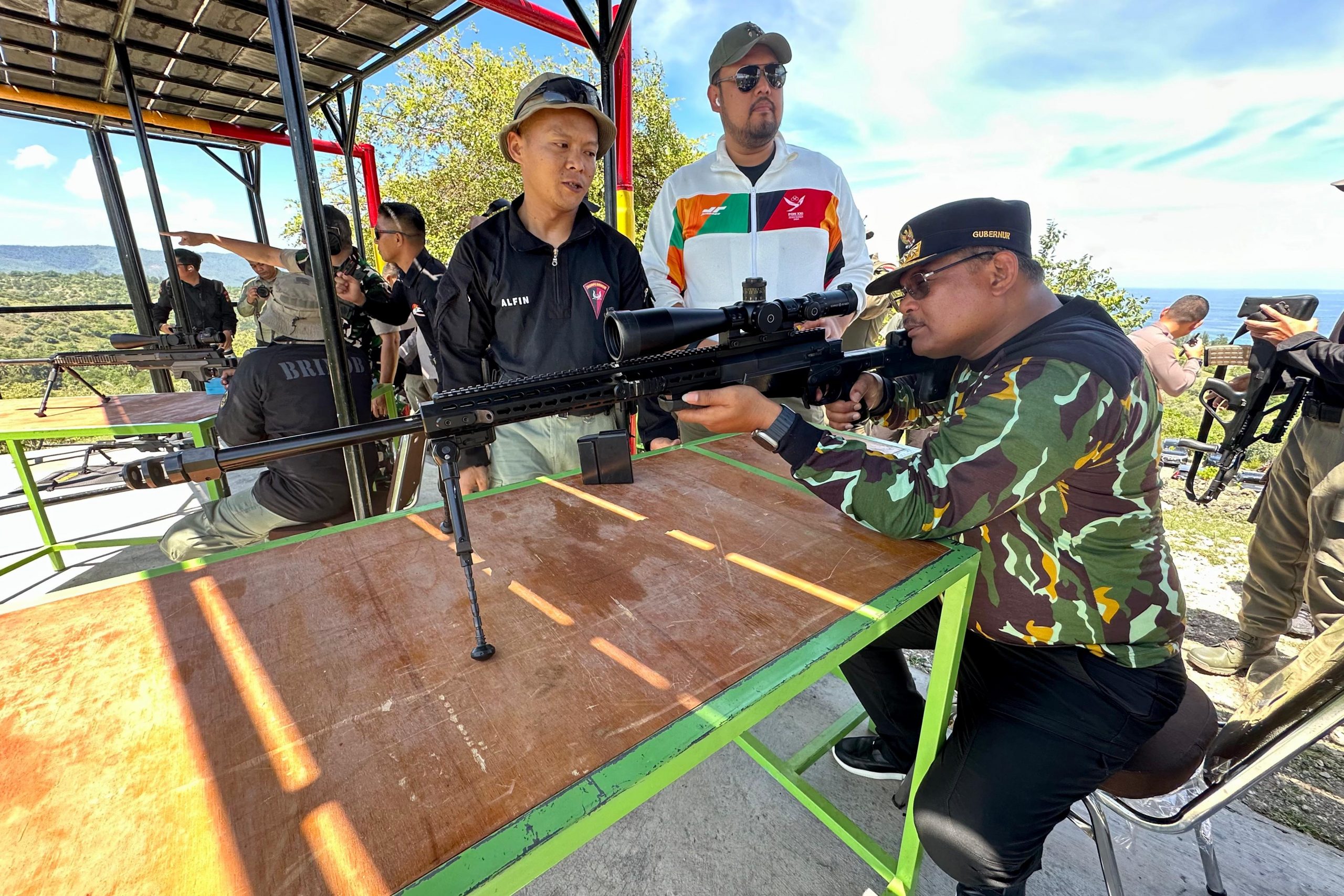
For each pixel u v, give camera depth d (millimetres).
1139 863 1803
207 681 976
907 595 1219
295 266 3287
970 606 1494
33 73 5207
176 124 6516
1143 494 1361
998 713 1457
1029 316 1458
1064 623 1422
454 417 1255
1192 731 1451
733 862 1849
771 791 2113
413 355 5242
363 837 701
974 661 1643
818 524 1561
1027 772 1350
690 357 1609
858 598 1202
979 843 1343
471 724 876
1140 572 1388
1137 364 1301
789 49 2611
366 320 3277
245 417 2777
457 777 784
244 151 8086
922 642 1812
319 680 975
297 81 1880
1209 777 1292
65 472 5594
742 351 1692
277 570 1338
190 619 1147
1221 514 4758
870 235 5840
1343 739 2311
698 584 1262
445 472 1163
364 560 1379
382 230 4086
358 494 2373
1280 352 2660
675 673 980
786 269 2924
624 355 1278
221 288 8008
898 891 1691
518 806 738
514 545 1445
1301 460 2521
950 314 1471
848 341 4852
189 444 5926
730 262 2941
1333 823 1936
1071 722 1382
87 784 778
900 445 1855
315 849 688
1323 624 2432
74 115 6008
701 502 1713
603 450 1818
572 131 2109
